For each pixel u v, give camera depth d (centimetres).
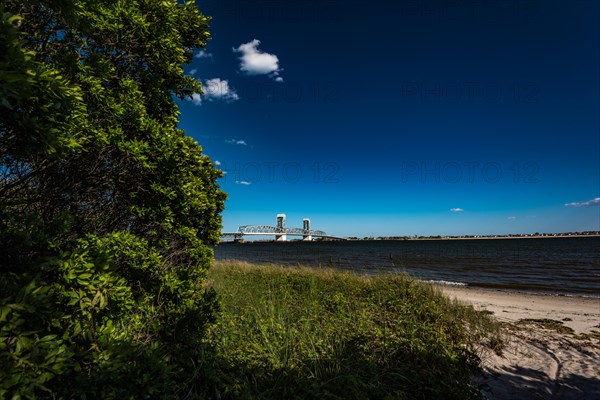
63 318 199
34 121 181
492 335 653
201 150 488
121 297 258
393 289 855
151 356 253
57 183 340
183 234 435
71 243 305
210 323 417
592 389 447
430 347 470
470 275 2517
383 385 356
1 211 230
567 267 3077
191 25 452
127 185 395
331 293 841
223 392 302
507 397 416
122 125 358
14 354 155
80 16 264
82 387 192
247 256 5081
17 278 191
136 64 390
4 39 153
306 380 347
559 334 746
